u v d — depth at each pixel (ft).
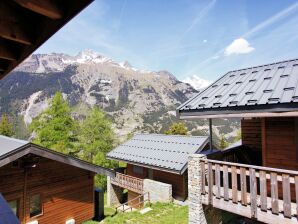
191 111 25.17
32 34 6.24
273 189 18.06
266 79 25.12
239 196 21.44
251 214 19.21
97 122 76.64
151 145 59.77
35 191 31.55
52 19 5.57
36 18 6.15
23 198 30.35
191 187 23.73
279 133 23.26
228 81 28.99
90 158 76.74
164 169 48.19
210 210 24.20
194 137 56.08
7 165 29.17
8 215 5.21
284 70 25.75
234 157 28.81
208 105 23.85
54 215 33.35
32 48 6.56
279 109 19.20
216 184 21.89
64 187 34.81
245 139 32.65
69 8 4.94
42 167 32.53
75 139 75.56
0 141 35.53
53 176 33.65
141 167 59.00
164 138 61.41
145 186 50.78
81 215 36.63
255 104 20.31
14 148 27.99
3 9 5.78
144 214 39.99
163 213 40.09
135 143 64.08
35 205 31.78
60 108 70.79
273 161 23.53
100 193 41.29
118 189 60.80
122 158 58.13
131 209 49.42
